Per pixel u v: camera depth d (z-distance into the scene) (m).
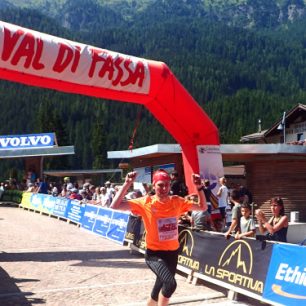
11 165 86.56
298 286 5.87
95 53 10.12
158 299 5.09
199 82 158.38
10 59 9.31
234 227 7.70
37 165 32.31
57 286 7.73
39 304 6.61
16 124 121.75
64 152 30.86
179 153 17.84
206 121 11.99
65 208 19.31
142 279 8.30
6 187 32.75
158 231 5.11
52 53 9.59
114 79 10.45
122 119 126.19
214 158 12.17
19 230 15.30
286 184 18.08
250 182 19.45
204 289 7.57
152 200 5.20
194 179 5.34
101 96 10.88
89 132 119.19
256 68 199.75
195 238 8.34
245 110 117.50
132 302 6.75
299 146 17.31
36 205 24.11
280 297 6.09
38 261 9.92
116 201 5.12
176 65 174.75
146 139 117.25
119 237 12.77
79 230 15.81
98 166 94.12
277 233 7.14
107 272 8.89
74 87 10.32
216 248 7.67
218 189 12.02
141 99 11.29
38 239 13.23
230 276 7.14
